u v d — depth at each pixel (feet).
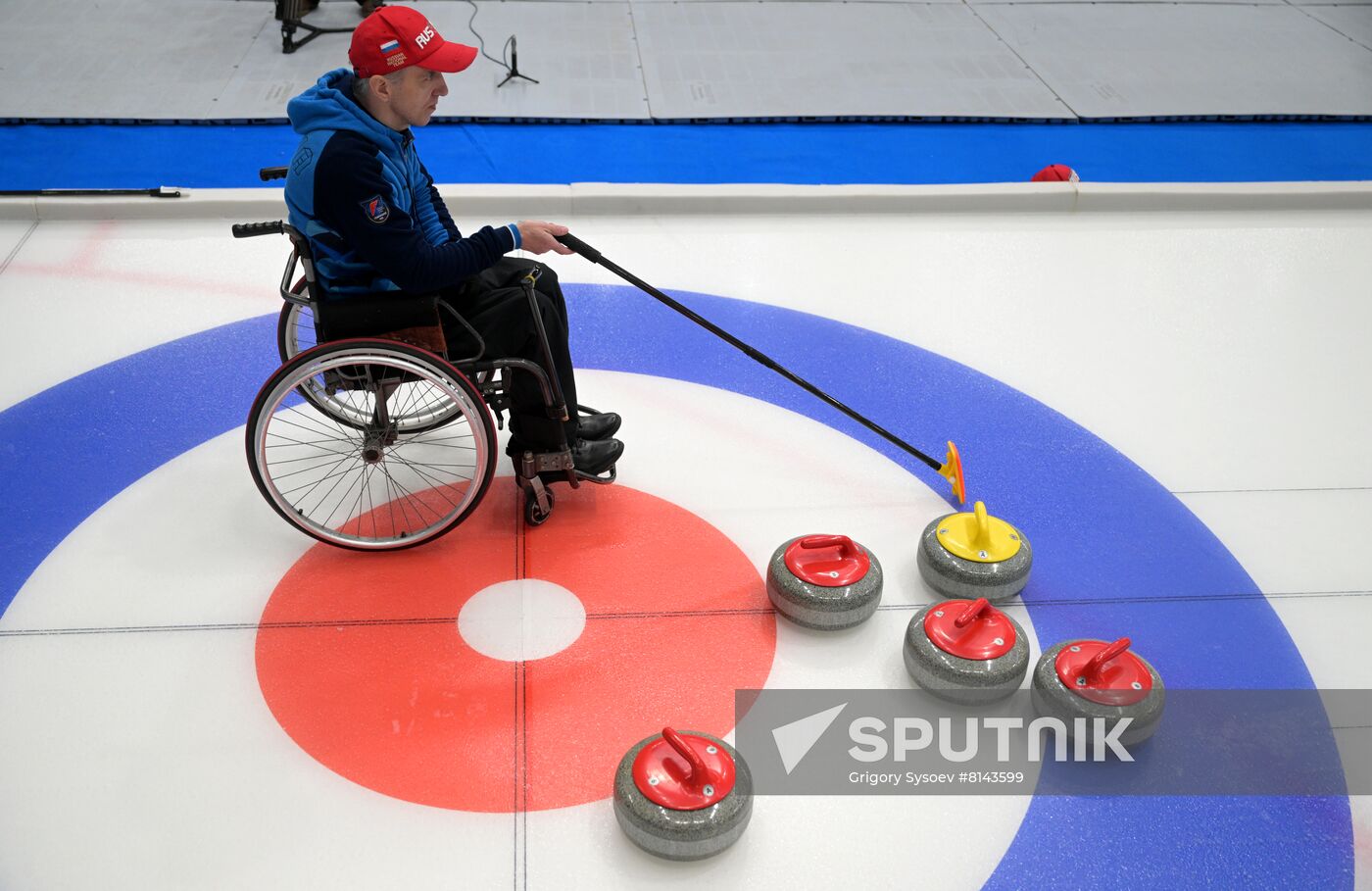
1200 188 18.24
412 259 9.43
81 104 23.36
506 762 9.04
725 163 22.79
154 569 10.73
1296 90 26.61
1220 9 31.73
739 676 9.89
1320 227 17.92
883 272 16.33
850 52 27.89
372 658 9.90
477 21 28.58
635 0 30.68
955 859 8.46
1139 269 16.66
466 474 12.21
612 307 15.21
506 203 17.02
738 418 13.25
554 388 10.40
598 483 11.76
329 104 9.37
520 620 10.34
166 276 15.48
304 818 8.54
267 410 9.81
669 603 10.62
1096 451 12.96
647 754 8.50
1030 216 18.01
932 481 12.37
